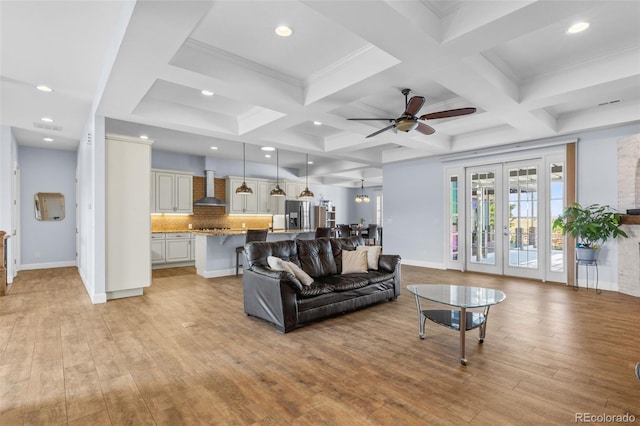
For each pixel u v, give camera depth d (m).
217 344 2.97
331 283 3.78
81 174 5.93
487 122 5.36
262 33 2.87
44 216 6.99
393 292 4.48
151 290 5.10
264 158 8.77
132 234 4.65
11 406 1.99
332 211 12.45
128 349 2.85
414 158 7.30
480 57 3.22
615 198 4.87
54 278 5.89
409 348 2.89
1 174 5.29
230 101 4.56
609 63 3.33
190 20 2.23
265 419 1.88
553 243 5.57
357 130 5.07
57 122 5.13
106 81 3.20
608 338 3.07
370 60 3.14
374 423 1.84
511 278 5.90
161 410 1.96
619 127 4.85
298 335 3.21
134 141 4.66
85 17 2.55
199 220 8.55
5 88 3.86
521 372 2.43
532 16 2.24
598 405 2.00
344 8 2.14
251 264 3.77
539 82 3.77
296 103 3.86
